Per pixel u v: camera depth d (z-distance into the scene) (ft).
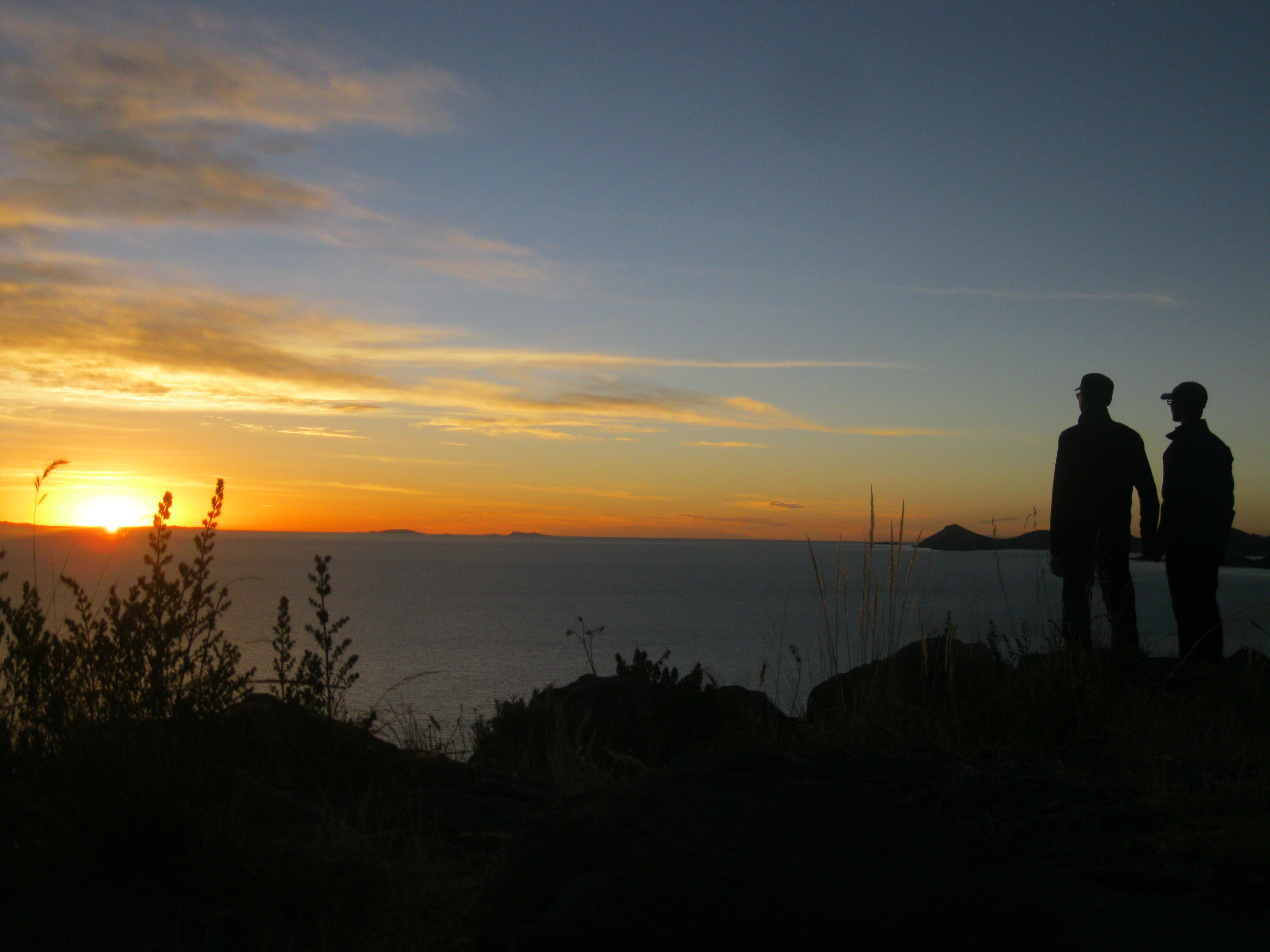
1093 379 21.04
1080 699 15.78
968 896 6.60
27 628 10.40
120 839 8.05
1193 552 19.54
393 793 10.78
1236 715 15.58
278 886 7.91
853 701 17.07
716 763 13.58
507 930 6.53
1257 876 8.25
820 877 6.68
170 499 11.10
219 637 11.35
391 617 254.06
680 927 5.96
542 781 13.23
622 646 156.87
